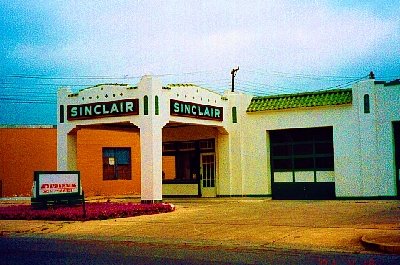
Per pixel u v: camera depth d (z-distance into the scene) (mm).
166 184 29953
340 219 16031
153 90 22969
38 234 15273
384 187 23391
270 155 26766
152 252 11375
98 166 38156
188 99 24875
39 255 11133
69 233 15250
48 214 18469
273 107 26266
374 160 23625
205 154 28656
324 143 25375
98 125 26734
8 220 18641
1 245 13000
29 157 37125
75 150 26047
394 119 23219
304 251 11047
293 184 26031
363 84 24016
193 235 13914
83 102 25109
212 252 11219
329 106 24828
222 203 24453
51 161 37719
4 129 36625
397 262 9461
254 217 17500
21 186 36750
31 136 37312
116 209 19438
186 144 29547
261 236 13219
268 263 9609
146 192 22797
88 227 16250
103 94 24422
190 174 29281
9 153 36656
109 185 38531
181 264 9664
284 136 26516
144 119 23016
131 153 39906
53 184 20828
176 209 21562
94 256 10875
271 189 26594
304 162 25828
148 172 22797
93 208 20266
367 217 16359
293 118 25844
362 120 23969
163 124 23266
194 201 26172
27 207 21750
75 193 21547
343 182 24406
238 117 27406
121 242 13219
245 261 9898
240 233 13844
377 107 23656
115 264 9766
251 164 26938
